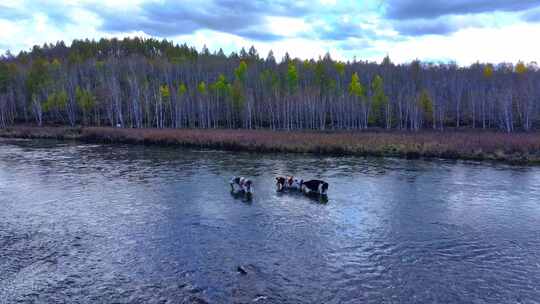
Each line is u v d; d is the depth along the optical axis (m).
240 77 108.88
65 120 94.12
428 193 25.20
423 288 12.59
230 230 18.19
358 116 86.06
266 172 32.78
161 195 24.92
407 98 81.88
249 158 40.69
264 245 16.30
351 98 86.50
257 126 85.88
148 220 19.73
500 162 36.88
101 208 21.94
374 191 25.84
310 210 21.56
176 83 112.00
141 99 94.75
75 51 178.62
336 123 89.25
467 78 108.38
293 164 36.78
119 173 32.50
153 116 96.62
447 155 40.47
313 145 45.38
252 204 22.84
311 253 15.42
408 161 38.31
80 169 34.44
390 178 29.98
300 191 26.12
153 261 14.68
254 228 18.50
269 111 86.81
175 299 11.87
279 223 19.27
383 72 121.38
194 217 20.27
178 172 32.88
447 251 15.63
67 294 12.28
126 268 14.07
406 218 20.02
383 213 20.91
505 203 22.73
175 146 51.03
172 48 189.00
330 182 28.69
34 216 20.45
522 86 83.00
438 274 13.59
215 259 14.84
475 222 19.31
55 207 22.17
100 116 98.62
